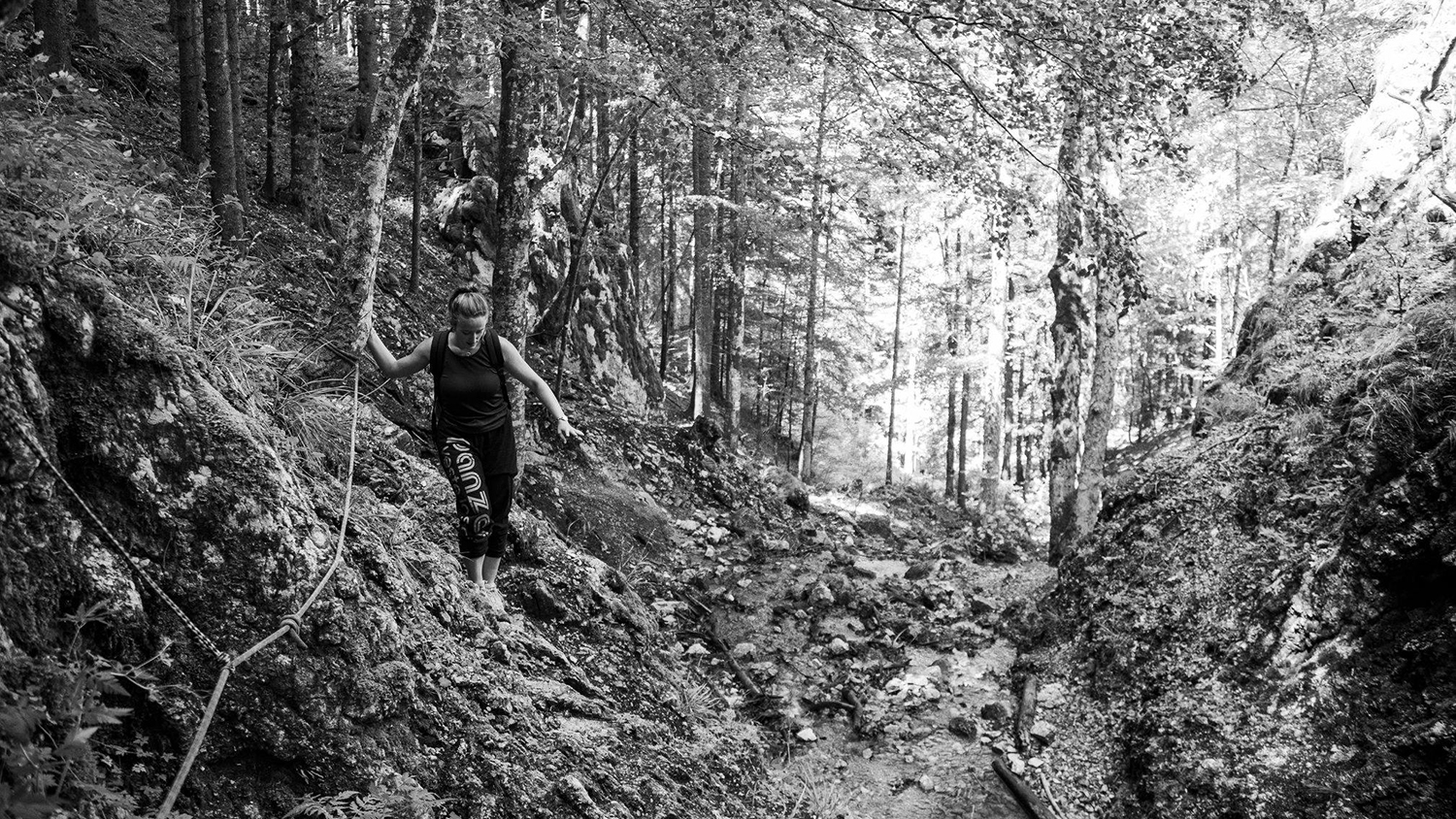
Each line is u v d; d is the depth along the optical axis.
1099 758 7.73
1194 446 9.73
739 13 7.25
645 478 12.84
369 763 3.35
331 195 12.80
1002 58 6.82
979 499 22.20
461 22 7.80
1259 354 9.81
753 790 6.19
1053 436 13.49
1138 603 8.59
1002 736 8.38
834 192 7.94
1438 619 5.83
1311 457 7.68
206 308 4.20
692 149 17.66
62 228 2.97
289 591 3.32
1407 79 9.43
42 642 2.60
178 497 3.14
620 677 6.03
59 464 2.87
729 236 18.41
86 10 11.81
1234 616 7.34
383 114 5.46
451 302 4.45
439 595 4.68
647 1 7.93
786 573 11.20
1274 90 21.47
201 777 2.89
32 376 2.81
